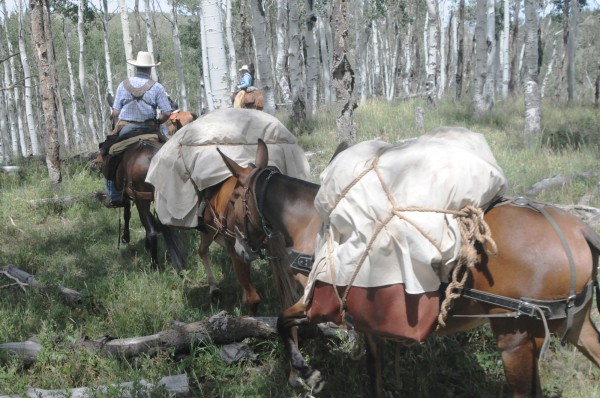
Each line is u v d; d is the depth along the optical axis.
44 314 5.88
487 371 4.55
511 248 3.22
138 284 6.63
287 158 5.57
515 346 3.31
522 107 18.91
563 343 3.23
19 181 11.78
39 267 7.56
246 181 4.77
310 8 21.38
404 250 3.24
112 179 7.71
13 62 34.62
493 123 15.51
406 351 4.84
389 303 3.35
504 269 3.24
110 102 8.39
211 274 6.50
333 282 3.57
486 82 19.80
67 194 10.77
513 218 3.30
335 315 3.67
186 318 5.90
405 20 36.41
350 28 46.81
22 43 26.17
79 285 6.84
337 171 3.60
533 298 3.19
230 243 5.46
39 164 12.86
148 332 5.62
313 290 3.79
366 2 33.75
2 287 6.65
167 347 5.02
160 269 7.33
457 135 3.62
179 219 5.71
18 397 4.40
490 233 3.17
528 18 12.83
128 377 4.72
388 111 17.39
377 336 3.64
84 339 5.16
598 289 3.41
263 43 17.22
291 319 4.41
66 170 11.96
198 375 4.85
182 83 32.19
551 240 3.20
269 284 6.53
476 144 3.60
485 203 3.39
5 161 13.45
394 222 3.28
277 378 4.77
